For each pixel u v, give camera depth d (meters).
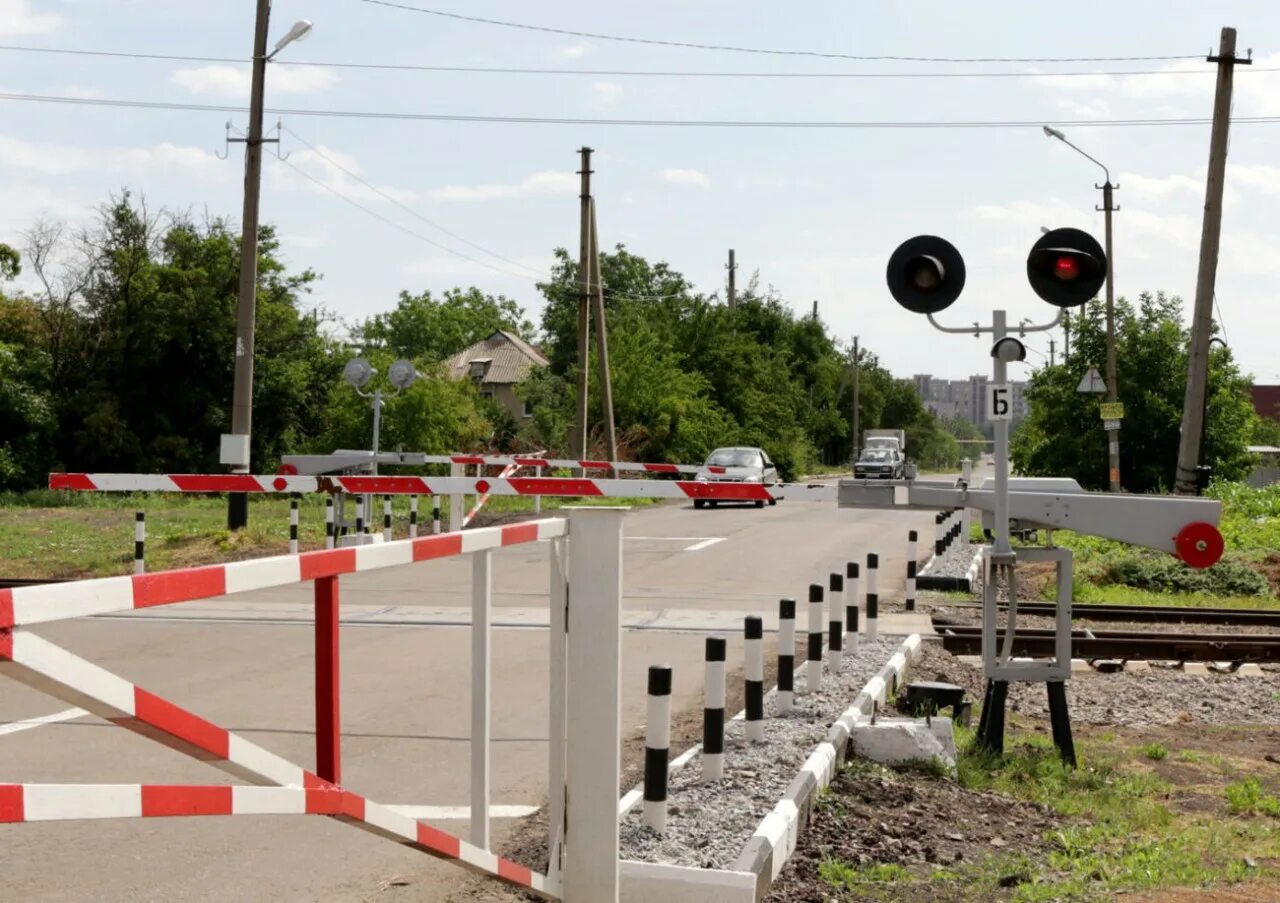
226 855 6.06
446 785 7.44
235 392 23.67
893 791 7.68
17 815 2.46
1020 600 17.97
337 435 43.59
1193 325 28.83
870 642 12.71
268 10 23.86
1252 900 6.01
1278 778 8.97
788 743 8.05
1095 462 44.47
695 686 10.95
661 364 54.12
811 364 94.12
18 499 39.41
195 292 49.59
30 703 9.47
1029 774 8.58
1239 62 28.27
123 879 5.64
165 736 2.88
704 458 53.91
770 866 5.82
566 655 5.05
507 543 4.59
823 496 12.16
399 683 10.77
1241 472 43.94
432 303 122.81
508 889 5.69
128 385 49.56
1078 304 8.80
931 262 8.85
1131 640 13.76
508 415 58.16
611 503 38.97
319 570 3.53
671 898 5.37
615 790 5.01
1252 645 13.70
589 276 43.94
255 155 23.69
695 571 20.39
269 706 9.64
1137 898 6.02
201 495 40.78
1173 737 10.34
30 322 49.25
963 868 6.44
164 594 2.85
